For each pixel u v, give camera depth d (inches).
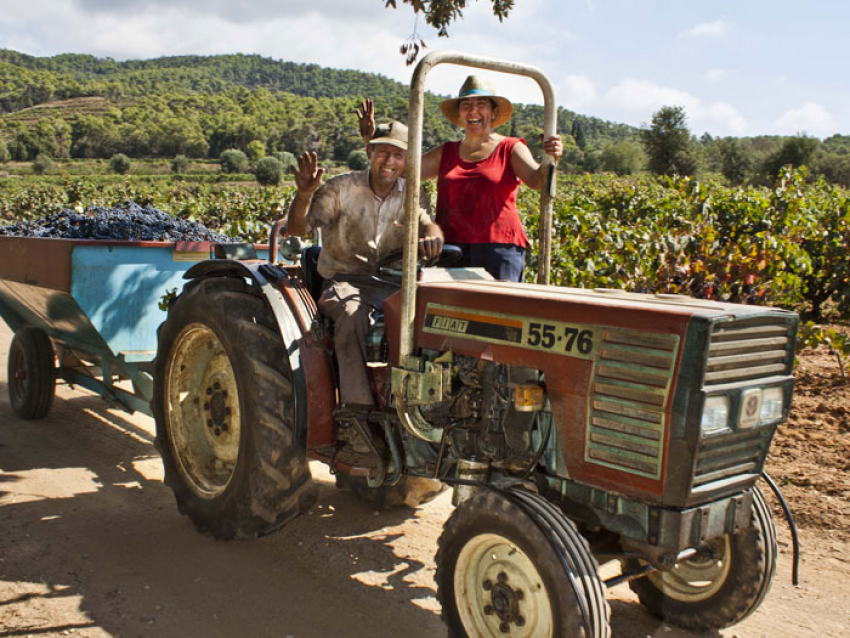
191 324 165.0
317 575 149.3
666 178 562.6
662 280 359.3
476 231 157.9
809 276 466.6
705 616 128.7
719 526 108.4
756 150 3309.5
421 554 159.6
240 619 131.6
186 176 4694.9
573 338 108.4
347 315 141.6
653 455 101.0
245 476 147.9
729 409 102.0
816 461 213.9
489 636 114.0
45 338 242.7
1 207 968.9
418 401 124.3
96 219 247.0
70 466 205.6
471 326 121.6
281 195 832.9
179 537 164.7
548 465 115.8
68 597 136.5
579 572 101.3
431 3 224.2
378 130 147.9
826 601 141.7
